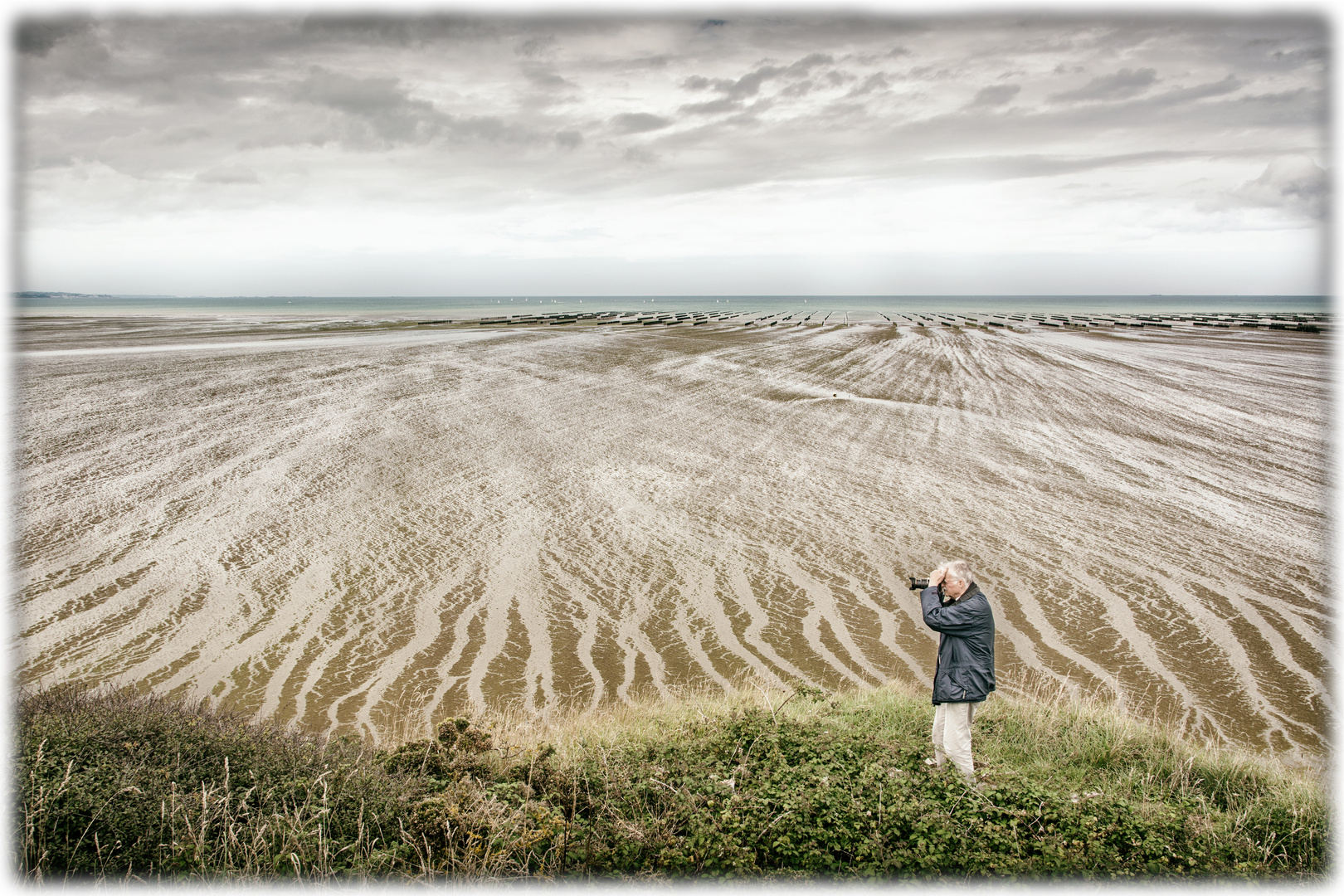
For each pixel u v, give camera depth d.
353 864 4.31
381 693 7.70
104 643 8.62
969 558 11.85
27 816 4.22
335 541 11.97
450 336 50.47
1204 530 13.27
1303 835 4.88
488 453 17.56
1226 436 21.20
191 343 42.19
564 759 5.70
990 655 5.49
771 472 16.58
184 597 9.88
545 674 8.20
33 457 16.20
